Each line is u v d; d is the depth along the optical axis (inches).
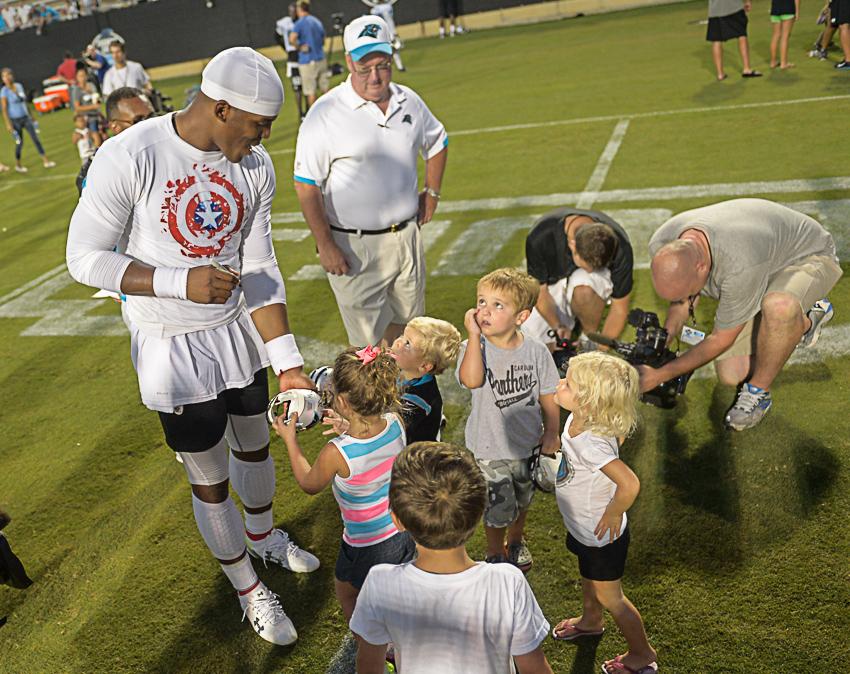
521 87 529.3
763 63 472.7
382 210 158.9
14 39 999.0
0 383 207.0
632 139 356.5
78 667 115.2
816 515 126.8
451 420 165.0
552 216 168.1
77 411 188.2
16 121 491.8
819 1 664.4
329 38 892.6
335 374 96.0
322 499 145.8
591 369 94.1
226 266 101.3
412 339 122.2
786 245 146.0
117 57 422.3
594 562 99.7
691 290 136.6
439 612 73.5
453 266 244.1
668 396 148.4
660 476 140.8
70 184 443.2
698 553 122.5
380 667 79.4
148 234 98.7
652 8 838.5
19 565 101.5
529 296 112.3
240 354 110.6
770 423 150.9
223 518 112.3
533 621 74.0
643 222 256.2
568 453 99.3
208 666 112.9
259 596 116.4
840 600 110.8
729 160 305.0
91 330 235.0
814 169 279.7
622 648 108.4
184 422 107.3
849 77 401.7
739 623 109.5
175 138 95.3
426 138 167.5
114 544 140.3
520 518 123.0
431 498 72.3
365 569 103.6
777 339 141.0
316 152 153.9
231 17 943.7
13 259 315.6
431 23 919.7
